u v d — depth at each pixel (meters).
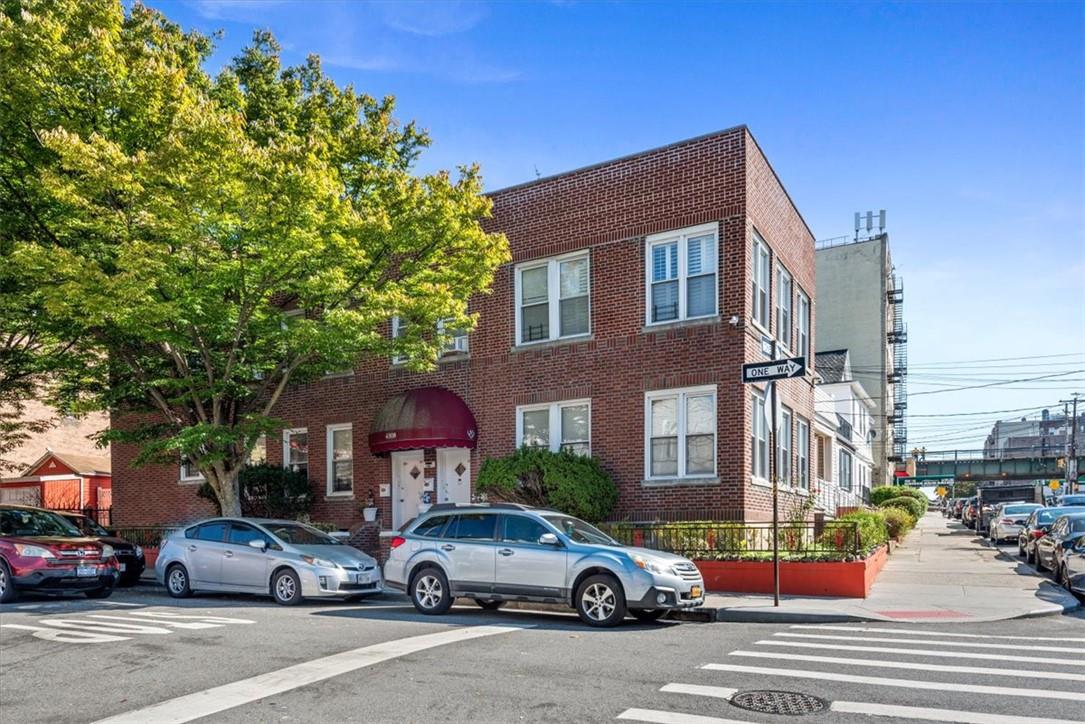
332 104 19.45
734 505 17.09
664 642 9.89
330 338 16.69
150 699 7.15
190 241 15.02
